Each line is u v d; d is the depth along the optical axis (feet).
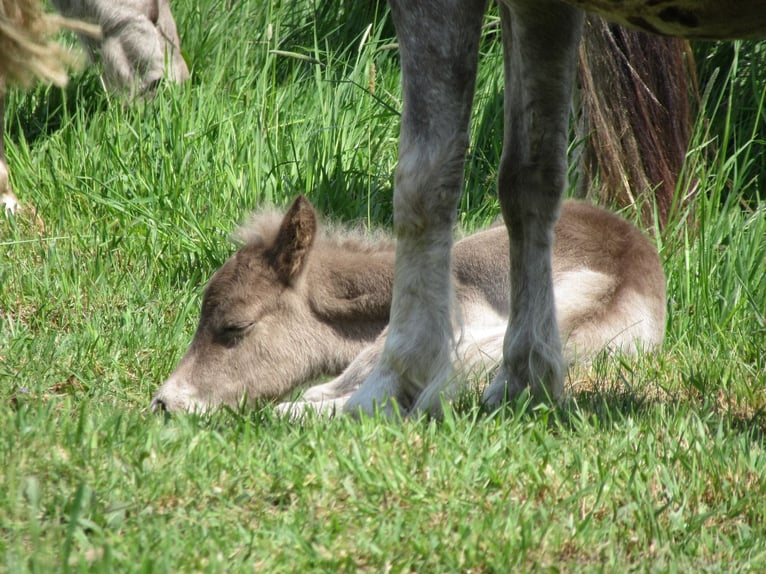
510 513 29.60
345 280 50.11
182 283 58.08
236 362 47.73
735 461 34.55
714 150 73.46
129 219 63.93
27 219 64.54
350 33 90.38
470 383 45.24
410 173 39.01
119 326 52.19
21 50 27.71
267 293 48.11
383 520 28.89
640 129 65.67
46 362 46.09
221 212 65.62
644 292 51.75
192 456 32.14
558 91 40.37
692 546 29.01
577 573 26.96
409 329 39.40
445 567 26.94
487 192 70.03
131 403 45.57
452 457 33.30
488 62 83.46
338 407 43.45
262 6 90.74
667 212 66.44
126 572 24.77
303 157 70.95
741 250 61.52
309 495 30.22
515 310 41.14
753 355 52.06
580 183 68.33
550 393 40.40
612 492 31.99
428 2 38.14
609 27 64.80
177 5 92.58
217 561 25.30
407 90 39.06
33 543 25.91
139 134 71.00
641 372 48.11
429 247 39.40
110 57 76.84
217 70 81.51
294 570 25.91
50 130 77.82
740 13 31.14
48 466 30.53
